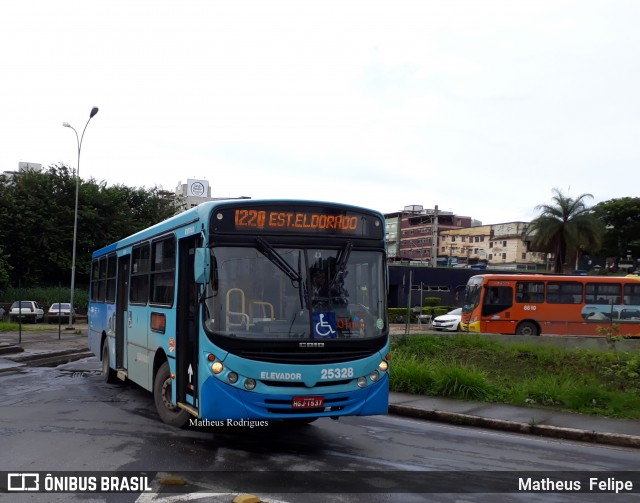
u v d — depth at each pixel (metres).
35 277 54.25
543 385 12.61
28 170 58.41
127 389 13.16
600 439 9.62
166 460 7.46
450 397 12.72
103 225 57.75
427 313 49.31
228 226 7.69
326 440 8.86
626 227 82.38
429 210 122.12
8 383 14.12
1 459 7.48
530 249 60.72
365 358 7.81
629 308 29.58
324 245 7.98
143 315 10.72
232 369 7.31
